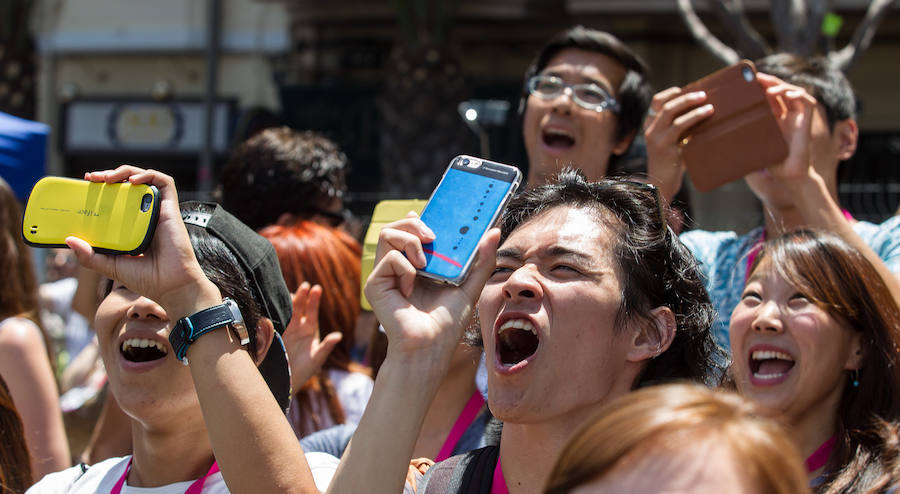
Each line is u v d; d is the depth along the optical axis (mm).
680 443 902
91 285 3623
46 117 13438
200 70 13023
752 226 4809
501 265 1705
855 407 2047
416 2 9766
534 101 3090
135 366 1831
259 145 3209
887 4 6242
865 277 2078
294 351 2342
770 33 10352
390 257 1527
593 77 3041
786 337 2086
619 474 912
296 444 1591
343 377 2789
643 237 1704
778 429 931
